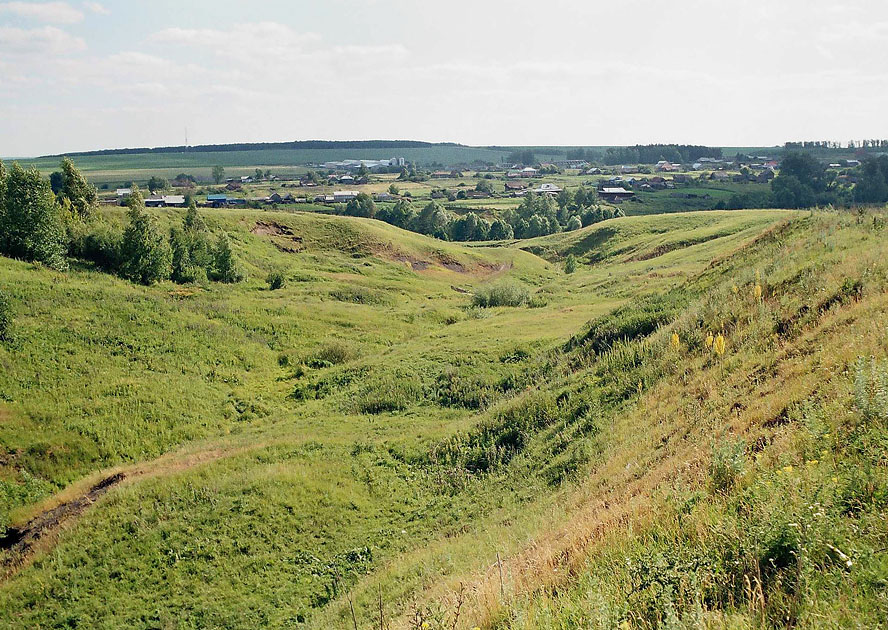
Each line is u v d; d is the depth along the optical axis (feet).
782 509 20.49
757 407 37.88
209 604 48.67
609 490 40.19
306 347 146.20
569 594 22.41
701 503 25.75
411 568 44.39
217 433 100.83
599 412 59.88
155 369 117.39
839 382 32.65
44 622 49.11
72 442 90.58
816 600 15.84
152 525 59.57
